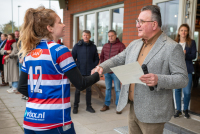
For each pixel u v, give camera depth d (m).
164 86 1.35
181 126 3.06
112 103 4.72
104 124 3.39
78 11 6.82
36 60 1.27
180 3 3.65
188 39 3.38
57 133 1.27
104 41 6.18
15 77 5.64
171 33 3.96
